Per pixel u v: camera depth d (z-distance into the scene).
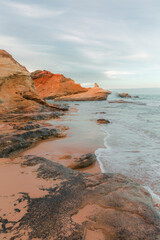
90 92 43.97
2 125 7.84
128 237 1.54
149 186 3.22
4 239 1.41
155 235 1.61
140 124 10.49
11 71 14.28
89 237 1.51
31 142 5.78
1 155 4.21
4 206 1.87
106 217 1.79
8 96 13.68
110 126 9.90
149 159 4.67
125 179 2.88
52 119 12.57
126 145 6.02
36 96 17.30
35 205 1.92
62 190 2.31
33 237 1.46
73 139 6.81
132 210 1.96
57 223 1.65
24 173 2.80
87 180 2.71
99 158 4.73
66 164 4.08
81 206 1.96
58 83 46.34
